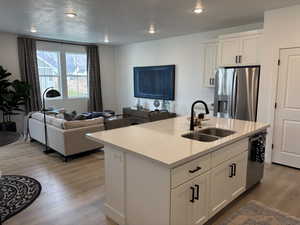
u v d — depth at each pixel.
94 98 7.36
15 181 3.14
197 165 1.89
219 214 2.38
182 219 1.83
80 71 7.18
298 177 3.28
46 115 4.62
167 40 6.07
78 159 4.05
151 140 2.17
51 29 4.99
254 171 2.85
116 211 2.24
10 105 5.41
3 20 4.22
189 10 3.56
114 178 2.20
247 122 3.15
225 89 4.12
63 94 6.80
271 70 3.66
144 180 1.88
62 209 2.49
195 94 5.57
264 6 3.39
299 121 3.50
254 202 2.61
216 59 4.72
